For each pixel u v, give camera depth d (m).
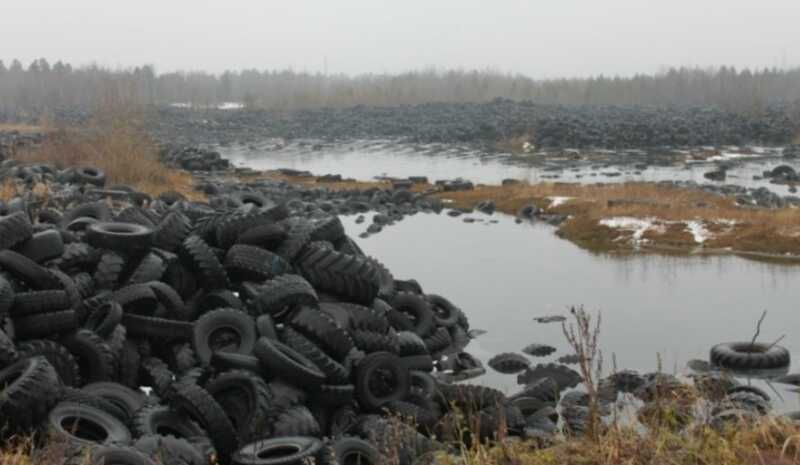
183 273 12.78
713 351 13.92
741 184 43.38
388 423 9.57
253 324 11.21
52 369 8.50
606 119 86.69
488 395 10.85
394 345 12.38
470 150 70.62
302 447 8.58
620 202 32.38
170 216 13.34
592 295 19.23
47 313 10.25
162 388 10.45
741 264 22.67
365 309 12.95
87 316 11.24
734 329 16.02
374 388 10.74
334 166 58.56
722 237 25.59
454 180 43.66
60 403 8.54
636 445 6.50
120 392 9.68
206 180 41.97
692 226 27.08
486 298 19.03
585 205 32.69
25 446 7.60
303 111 112.00
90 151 34.97
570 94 136.88
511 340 15.70
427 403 10.75
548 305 18.33
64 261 12.05
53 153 35.34
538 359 14.48
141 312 11.74
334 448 8.49
